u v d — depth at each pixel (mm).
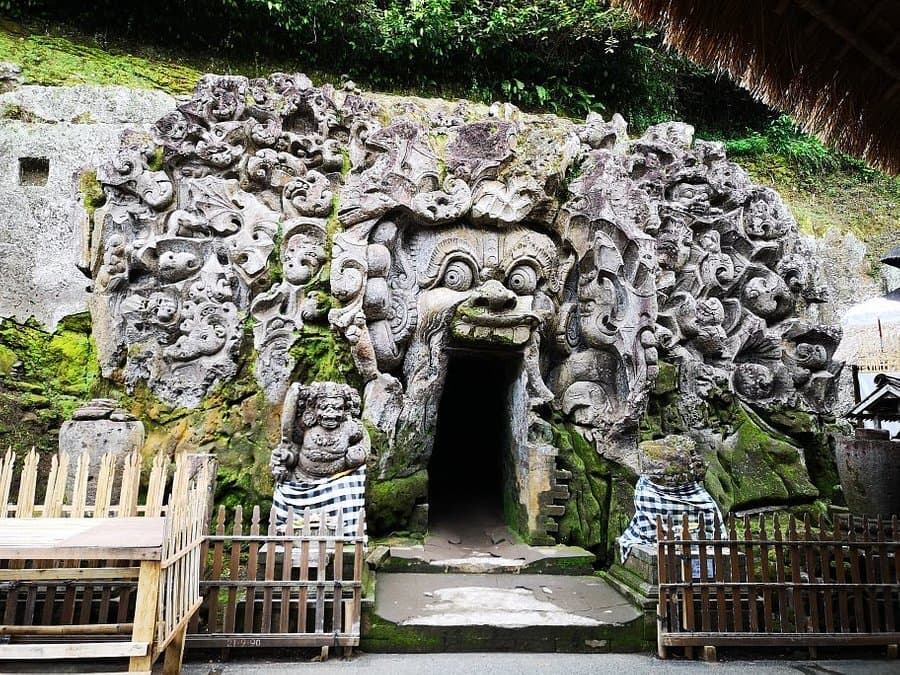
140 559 2600
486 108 7012
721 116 11445
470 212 6008
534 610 4281
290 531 3895
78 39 7844
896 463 6363
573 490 5828
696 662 3928
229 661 3709
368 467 5355
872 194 10242
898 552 4289
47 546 2570
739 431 6512
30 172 6734
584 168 6516
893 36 3121
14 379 5992
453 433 7977
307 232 5715
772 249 7094
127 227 5520
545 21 9062
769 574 4273
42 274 6398
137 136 5824
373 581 4523
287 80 6238
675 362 6418
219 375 5348
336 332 5562
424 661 3801
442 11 8781
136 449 4125
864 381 8188
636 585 4477
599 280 6176
